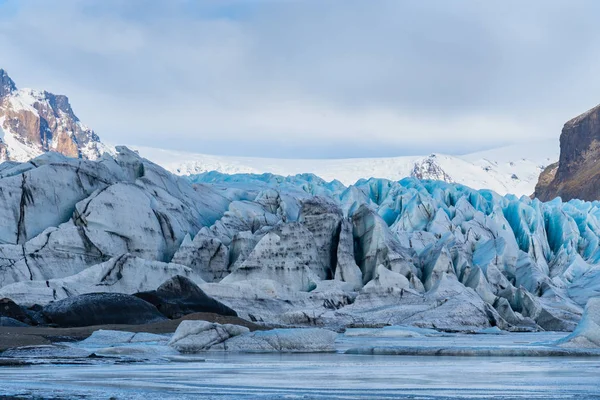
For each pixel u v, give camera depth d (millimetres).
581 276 110062
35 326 62500
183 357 40125
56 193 95750
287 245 99750
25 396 22766
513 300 99125
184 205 108000
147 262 86500
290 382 26969
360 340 64562
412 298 91188
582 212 132625
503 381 27172
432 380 27547
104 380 27812
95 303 67125
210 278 99625
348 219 107062
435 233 118625
